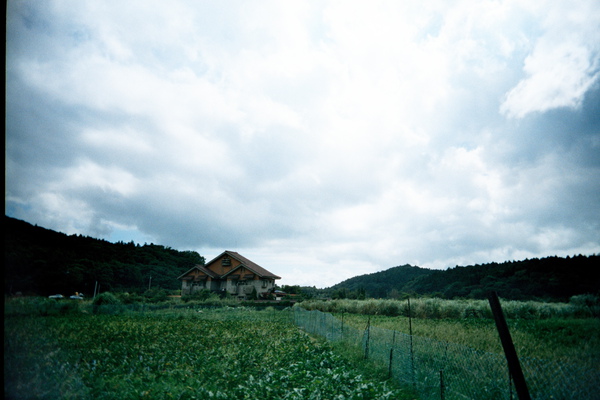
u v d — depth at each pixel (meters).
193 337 15.04
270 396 6.90
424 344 9.84
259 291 53.03
